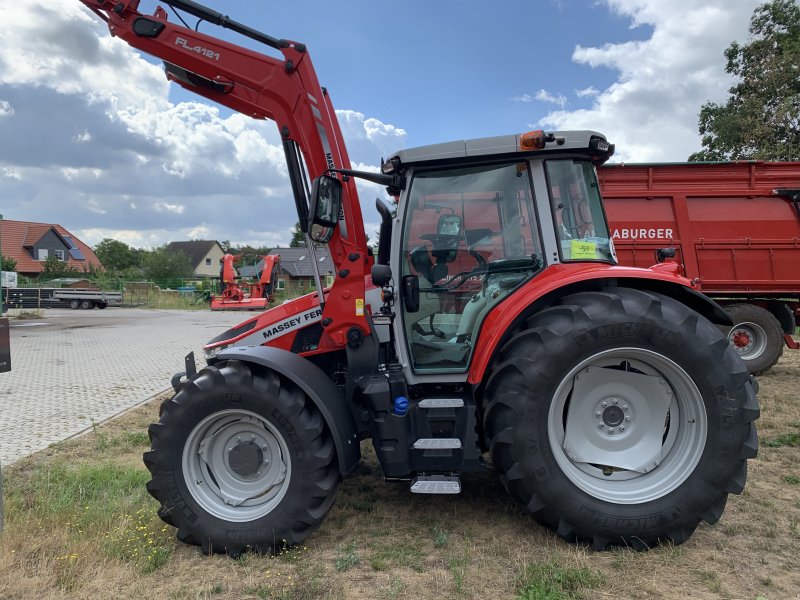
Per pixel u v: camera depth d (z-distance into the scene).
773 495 3.84
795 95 20.98
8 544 3.18
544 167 3.53
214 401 3.17
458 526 3.45
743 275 8.09
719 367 3.04
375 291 3.75
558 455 3.15
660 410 3.23
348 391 3.56
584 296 3.20
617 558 3.01
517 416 3.10
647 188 8.18
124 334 15.73
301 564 3.04
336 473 3.25
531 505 3.14
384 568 2.97
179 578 2.93
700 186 8.13
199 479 3.27
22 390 8.05
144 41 3.77
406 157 3.57
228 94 3.85
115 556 3.10
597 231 3.62
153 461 3.21
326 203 3.39
